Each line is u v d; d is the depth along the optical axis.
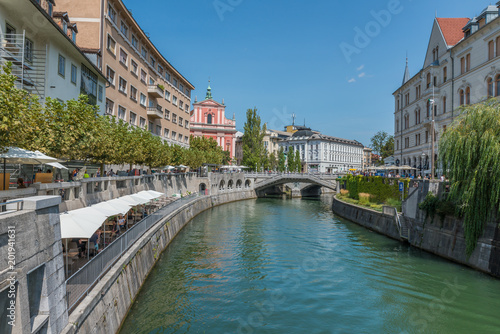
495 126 17.22
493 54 28.20
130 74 36.41
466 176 18.33
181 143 56.66
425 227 23.34
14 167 15.70
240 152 114.88
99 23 28.92
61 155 14.86
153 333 12.09
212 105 86.50
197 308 14.24
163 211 24.84
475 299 14.74
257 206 54.72
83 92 24.28
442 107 36.28
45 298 6.75
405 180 27.67
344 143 122.69
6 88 8.75
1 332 5.53
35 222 6.52
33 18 17.17
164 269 19.33
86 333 8.48
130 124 36.44
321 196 81.19
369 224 32.78
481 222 17.59
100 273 10.34
